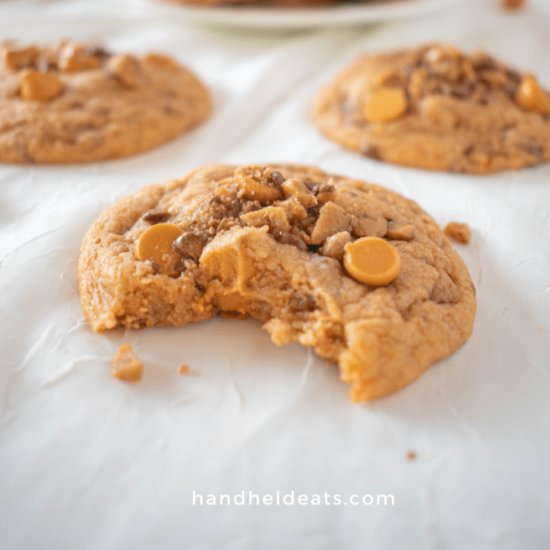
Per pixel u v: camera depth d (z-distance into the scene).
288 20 0.32
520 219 0.24
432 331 0.20
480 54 0.28
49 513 0.17
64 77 0.27
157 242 0.21
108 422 0.19
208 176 0.23
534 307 0.21
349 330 0.19
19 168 0.26
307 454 0.18
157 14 0.32
